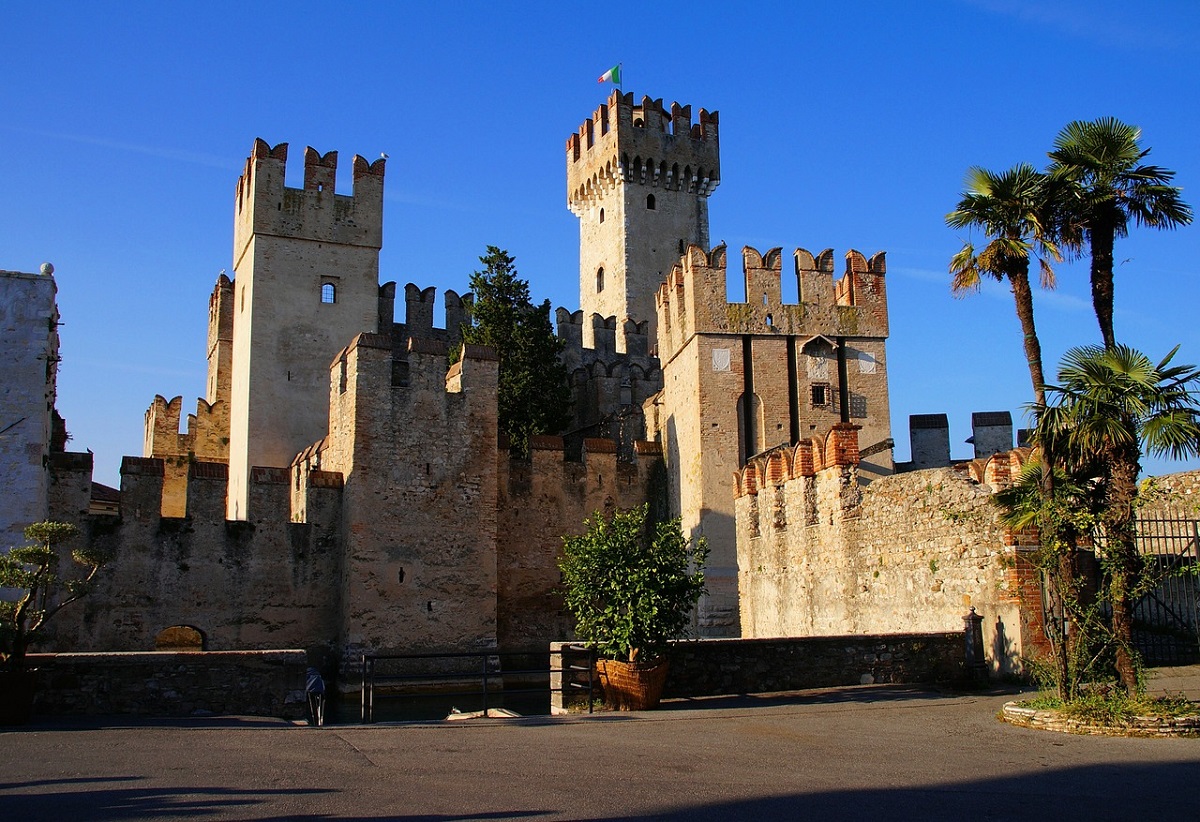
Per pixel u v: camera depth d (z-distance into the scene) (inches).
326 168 2234.3
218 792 474.6
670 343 1909.4
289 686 839.7
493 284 2301.9
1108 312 753.6
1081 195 746.8
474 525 1616.6
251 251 2151.8
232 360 2333.9
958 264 784.9
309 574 1576.0
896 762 553.0
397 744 639.1
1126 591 672.4
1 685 732.0
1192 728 620.4
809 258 1851.6
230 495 2192.4
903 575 1014.4
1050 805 444.1
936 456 1936.5
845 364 1829.5
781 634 1279.5
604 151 3243.1
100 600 1448.1
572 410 2496.3
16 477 1179.9
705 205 3287.4
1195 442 658.2
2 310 1203.9
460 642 1573.6
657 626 844.6
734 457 1749.5
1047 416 689.0
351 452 1568.7
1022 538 860.0
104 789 482.3
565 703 854.5
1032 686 828.6
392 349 1614.2
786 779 507.2
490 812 430.3
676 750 605.6
